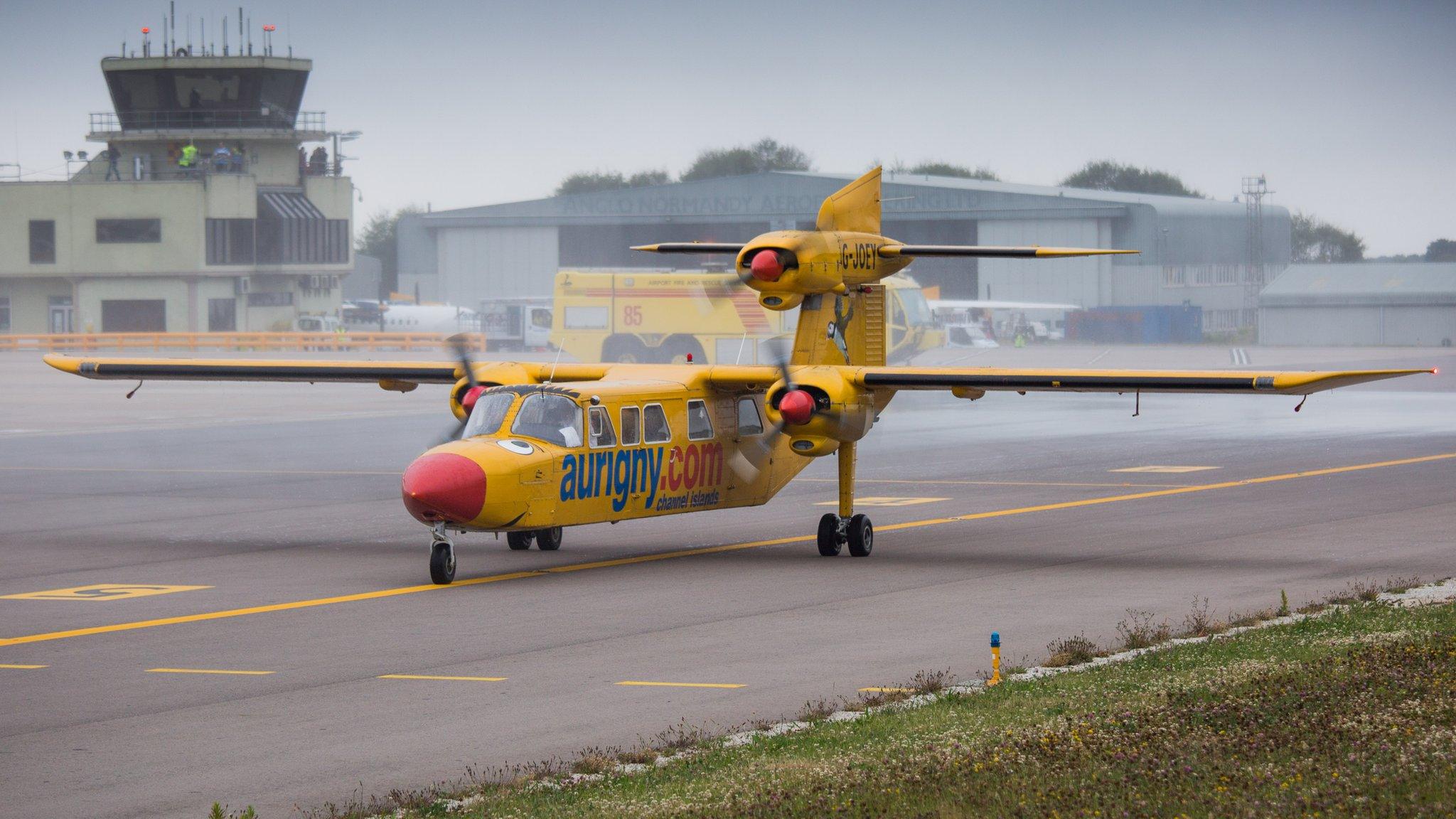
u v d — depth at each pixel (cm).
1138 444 16075
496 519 7488
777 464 9231
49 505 11338
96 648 6088
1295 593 7088
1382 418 19375
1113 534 9381
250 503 11481
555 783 4031
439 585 7619
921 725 4491
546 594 7331
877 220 8919
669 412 8438
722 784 3912
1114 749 4088
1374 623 6009
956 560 8400
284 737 4634
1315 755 3962
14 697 5197
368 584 7688
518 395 8019
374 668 5641
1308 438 16512
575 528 9975
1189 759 3950
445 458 7388
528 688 5266
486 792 3966
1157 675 5112
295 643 6134
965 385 8188
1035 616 6569
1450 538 8888
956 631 6250
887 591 7325
